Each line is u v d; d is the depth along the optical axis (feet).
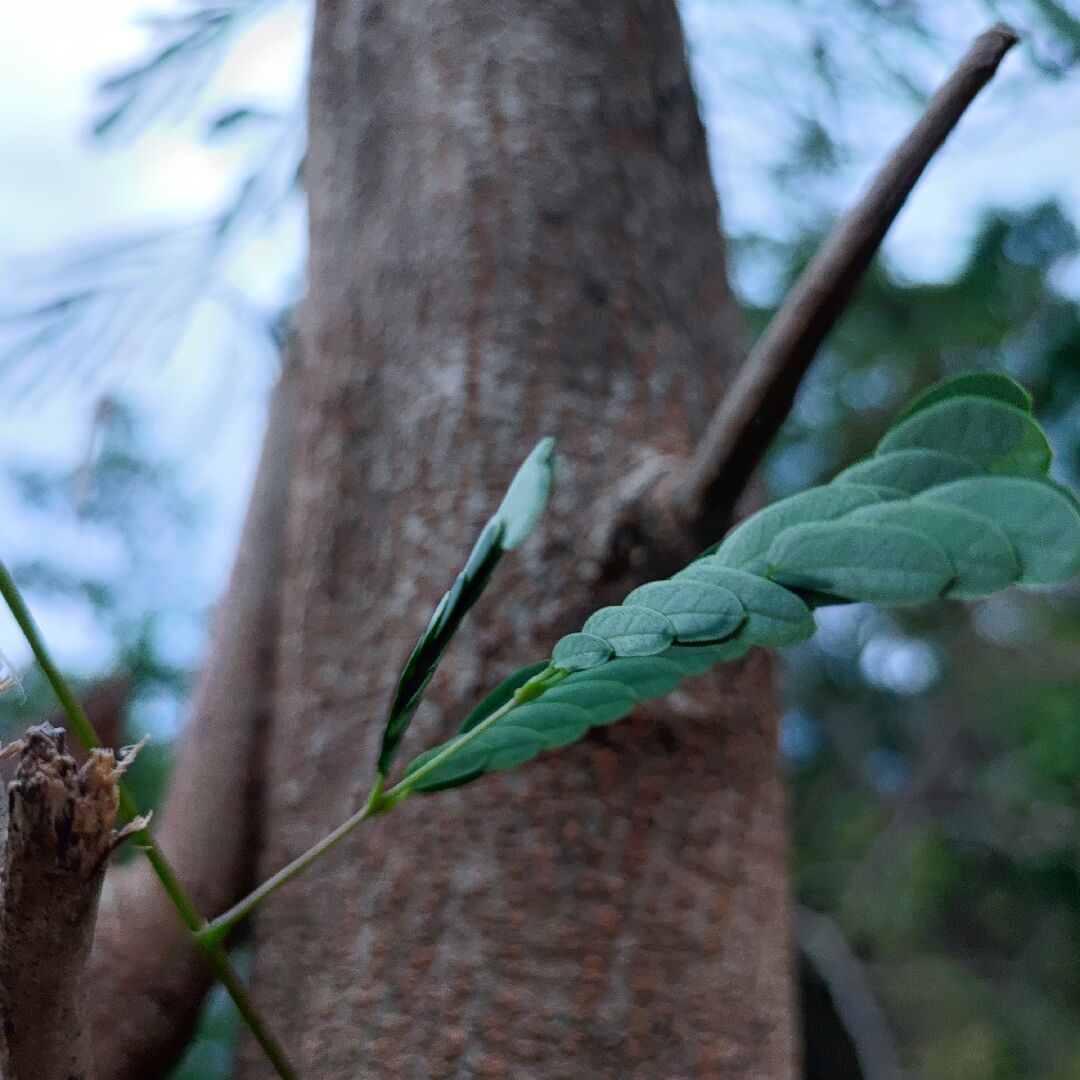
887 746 5.79
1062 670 4.73
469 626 1.20
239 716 1.43
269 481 1.56
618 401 1.26
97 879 0.84
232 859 1.39
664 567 1.16
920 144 1.02
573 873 1.15
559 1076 1.11
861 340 3.92
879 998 4.64
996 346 3.84
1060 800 4.59
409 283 1.32
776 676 1.28
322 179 1.43
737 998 1.15
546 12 1.38
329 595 1.29
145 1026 1.33
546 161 1.33
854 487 0.85
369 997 1.14
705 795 1.18
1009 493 0.81
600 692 0.92
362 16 1.44
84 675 2.64
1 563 0.89
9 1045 0.86
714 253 1.40
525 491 0.88
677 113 1.41
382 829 1.18
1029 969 4.77
